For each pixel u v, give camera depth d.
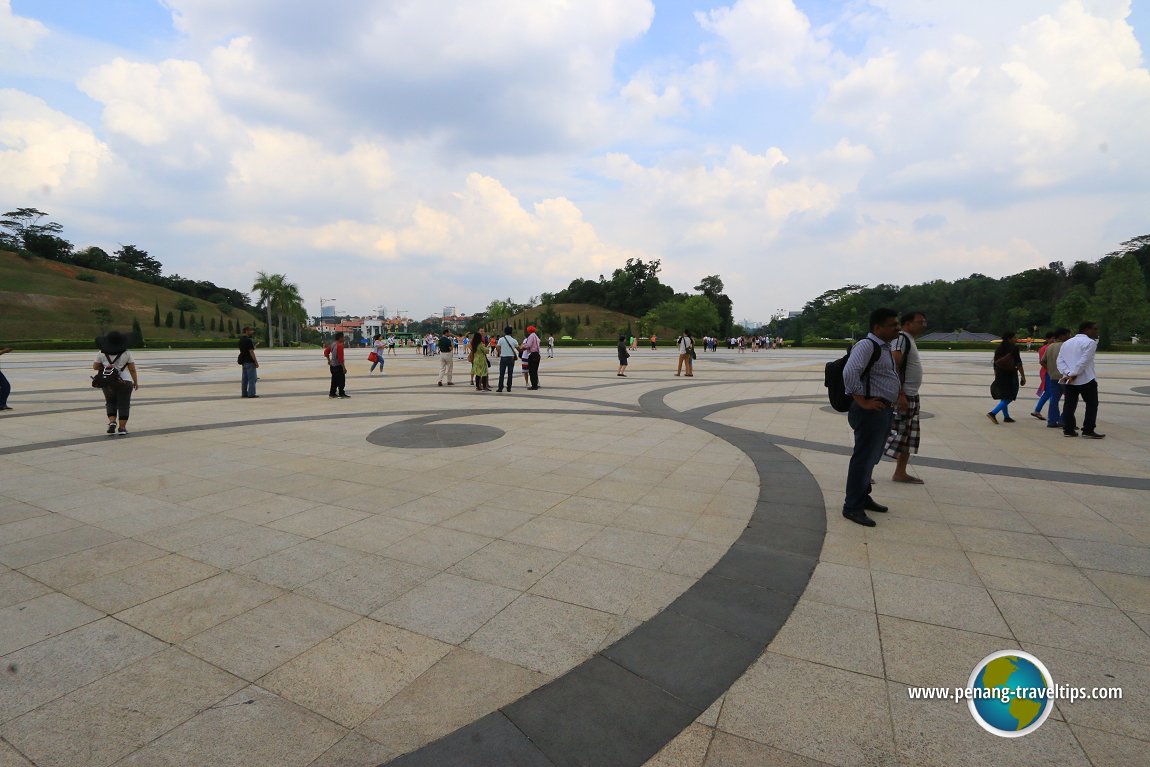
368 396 13.30
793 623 3.04
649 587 3.46
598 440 7.96
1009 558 3.85
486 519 4.69
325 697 2.46
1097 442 7.72
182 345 58.84
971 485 5.62
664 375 19.53
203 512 4.88
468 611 3.19
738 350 49.62
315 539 4.27
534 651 2.79
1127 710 2.32
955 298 101.81
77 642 2.88
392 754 2.13
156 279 112.50
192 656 2.76
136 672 2.63
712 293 119.62
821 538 4.25
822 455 7.02
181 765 2.07
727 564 3.79
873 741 2.17
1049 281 86.44
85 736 2.21
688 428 8.90
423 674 2.62
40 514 4.82
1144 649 2.76
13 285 80.31
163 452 7.22
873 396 4.40
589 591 3.42
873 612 3.14
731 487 5.61
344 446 7.57
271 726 2.28
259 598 3.35
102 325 74.69
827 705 2.38
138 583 3.54
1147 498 5.16
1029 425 9.10
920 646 2.80
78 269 97.25
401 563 3.83
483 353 14.38
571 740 2.19
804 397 12.93
